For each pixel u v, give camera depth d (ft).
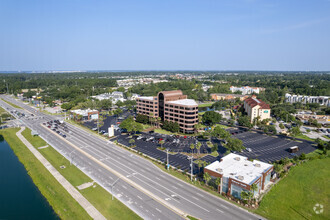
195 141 487.61
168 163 370.73
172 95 614.34
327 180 321.93
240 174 284.82
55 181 311.47
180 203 258.37
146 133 552.82
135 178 319.27
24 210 260.42
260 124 606.96
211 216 234.79
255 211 244.22
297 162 373.61
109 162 376.68
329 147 425.69
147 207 249.75
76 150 435.12
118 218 231.71
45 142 486.38
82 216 236.22
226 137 459.32
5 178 339.16
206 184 302.04
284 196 277.85
